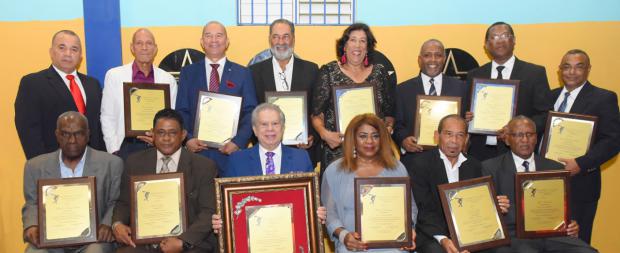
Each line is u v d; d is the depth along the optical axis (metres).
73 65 4.09
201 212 3.38
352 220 3.33
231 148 3.94
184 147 3.98
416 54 5.05
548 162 3.68
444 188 3.28
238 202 3.20
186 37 4.99
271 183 3.24
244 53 5.04
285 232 3.21
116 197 3.60
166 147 3.44
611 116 4.07
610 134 4.04
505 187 3.56
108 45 4.88
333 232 3.30
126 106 3.98
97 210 3.38
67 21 4.98
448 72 5.04
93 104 4.19
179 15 5.00
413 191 3.56
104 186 3.56
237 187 3.21
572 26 5.02
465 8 5.05
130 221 3.42
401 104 4.34
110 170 3.61
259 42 5.02
